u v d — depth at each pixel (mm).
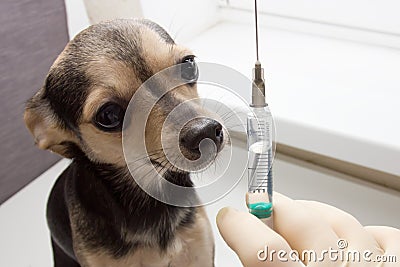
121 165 673
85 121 631
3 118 856
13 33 830
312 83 936
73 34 949
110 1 913
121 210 701
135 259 714
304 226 587
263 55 1017
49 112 670
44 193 925
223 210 591
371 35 1009
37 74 881
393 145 792
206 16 1105
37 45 869
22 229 873
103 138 638
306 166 932
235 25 1124
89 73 611
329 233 586
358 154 825
